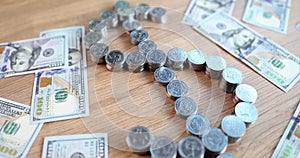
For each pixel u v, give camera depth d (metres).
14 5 0.58
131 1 0.58
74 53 0.51
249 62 0.50
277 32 0.53
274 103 0.46
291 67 0.49
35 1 0.59
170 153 0.41
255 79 0.48
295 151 0.42
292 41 0.52
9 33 0.54
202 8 0.57
